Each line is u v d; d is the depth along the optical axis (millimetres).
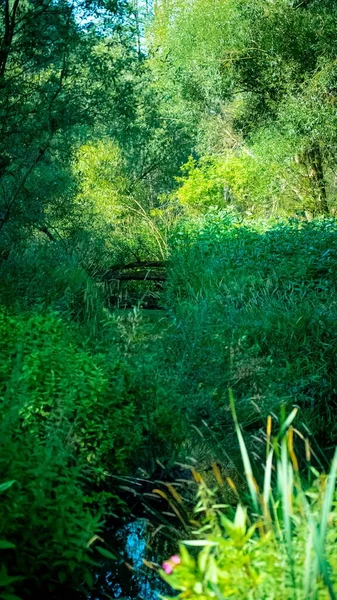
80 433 5750
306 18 22141
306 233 13742
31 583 4289
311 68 22797
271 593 3010
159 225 19641
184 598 3041
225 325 8844
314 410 7773
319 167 23344
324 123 21281
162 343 8250
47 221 15328
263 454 6633
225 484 6020
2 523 3812
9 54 11906
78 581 4410
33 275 10844
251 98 24297
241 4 23031
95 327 8906
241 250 13352
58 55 11797
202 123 26906
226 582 3004
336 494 3961
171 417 6477
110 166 25250
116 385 6445
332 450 6973
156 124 14102
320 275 11594
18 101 11586
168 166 29969
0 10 11828
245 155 25406
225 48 23078
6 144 11250
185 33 23953
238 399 7598
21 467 4281
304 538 3305
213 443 6809
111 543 5250
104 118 12188
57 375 6094
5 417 4422
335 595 2930
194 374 7621
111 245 16266
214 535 3506
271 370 7988
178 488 5996
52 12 11594
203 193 24625
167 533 5344
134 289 14586
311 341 8680
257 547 3258
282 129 22172
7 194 12297
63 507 4246
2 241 12109
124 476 5934
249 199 25016
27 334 7113
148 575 4824
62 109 11328
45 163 12367
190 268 13227
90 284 10930
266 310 9562
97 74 12117
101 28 12133
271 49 22234
